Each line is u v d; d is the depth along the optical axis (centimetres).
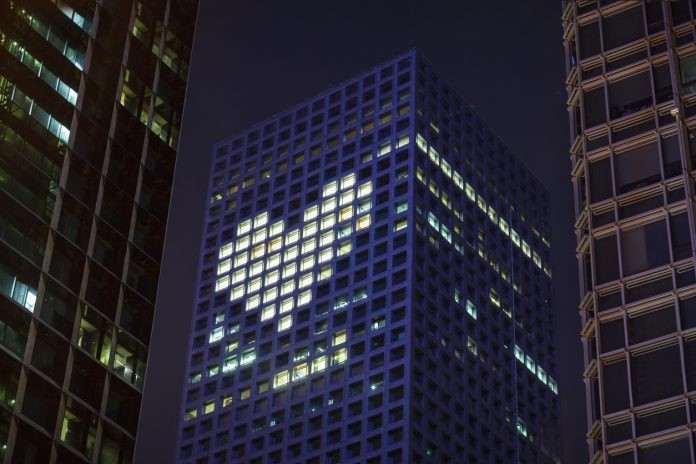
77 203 11475
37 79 11644
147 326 11638
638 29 13125
